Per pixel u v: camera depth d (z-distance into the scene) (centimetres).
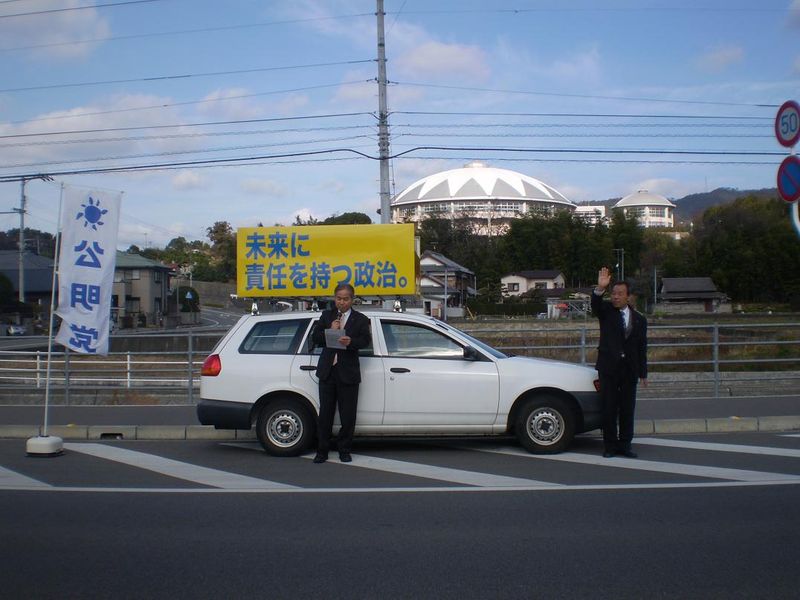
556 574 507
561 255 7694
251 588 487
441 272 6369
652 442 993
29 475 818
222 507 678
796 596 469
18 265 6216
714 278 6059
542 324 3794
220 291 8925
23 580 504
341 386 866
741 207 6309
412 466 854
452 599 466
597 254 7562
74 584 496
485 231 9238
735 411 1163
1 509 675
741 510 655
